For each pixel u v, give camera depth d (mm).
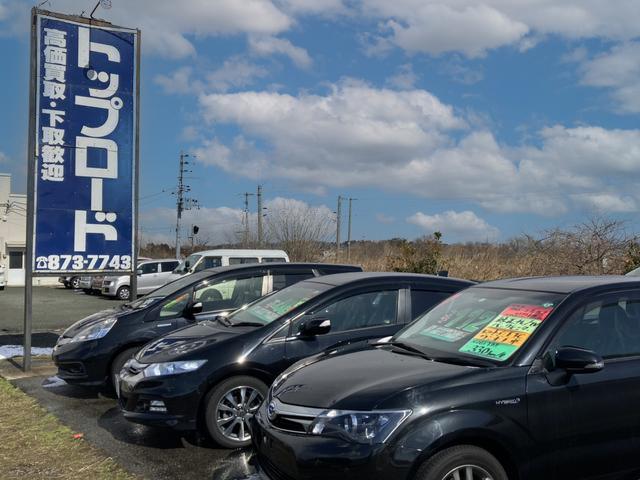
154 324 7641
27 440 5934
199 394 5570
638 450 4070
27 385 8523
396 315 6312
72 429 6340
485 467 3676
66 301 25297
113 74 10078
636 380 4113
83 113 9883
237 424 5711
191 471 5109
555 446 3840
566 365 3793
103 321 7793
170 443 5859
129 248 10242
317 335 5973
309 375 4293
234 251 18422
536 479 3803
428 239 21891
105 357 7438
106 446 5770
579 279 4805
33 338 13375
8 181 39812
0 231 39562
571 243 16562
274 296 6773
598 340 4195
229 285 8117
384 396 3695
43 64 9578
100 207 10016
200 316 7777
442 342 4566
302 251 30719
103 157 10031
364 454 3529
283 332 5906
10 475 5000
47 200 9633
